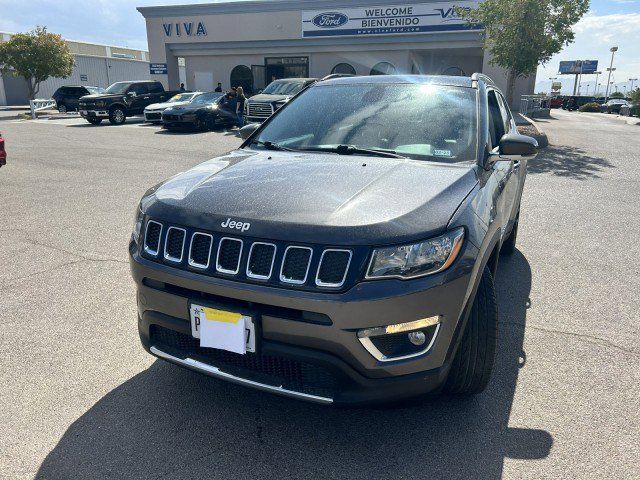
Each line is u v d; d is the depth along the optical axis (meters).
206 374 2.41
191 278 2.30
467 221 2.36
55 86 44.81
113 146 13.84
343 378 2.18
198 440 2.50
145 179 9.18
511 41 14.70
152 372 3.07
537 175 9.54
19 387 2.89
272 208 2.31
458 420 2.64
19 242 5.46
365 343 2.12
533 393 2.87
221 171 2.87
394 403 2.30
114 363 3.15
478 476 2.26
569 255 5.20
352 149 3.18
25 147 13.43
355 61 25.39
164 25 28.05
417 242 2.16
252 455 2.40
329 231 2.14
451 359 2.32
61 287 4.29
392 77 3.91
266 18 25.92
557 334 3.56
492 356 2.60
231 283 2.21
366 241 2.11
